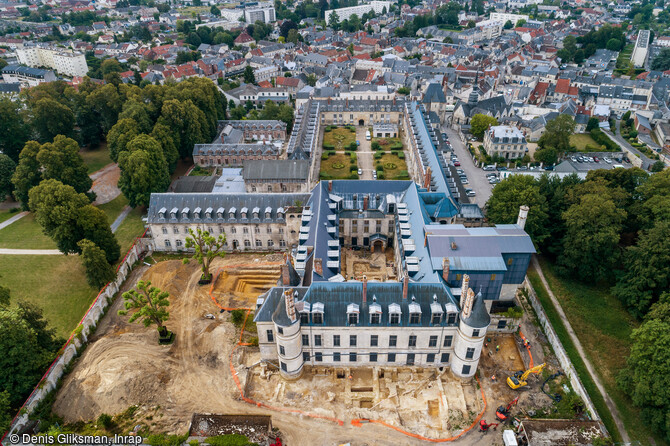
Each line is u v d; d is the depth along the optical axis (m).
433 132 171.12
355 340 76.88
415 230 97.81
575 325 91.00
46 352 76.19
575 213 98.75
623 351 84.38
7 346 70.75
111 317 92.75
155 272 106.00
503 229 90.19
